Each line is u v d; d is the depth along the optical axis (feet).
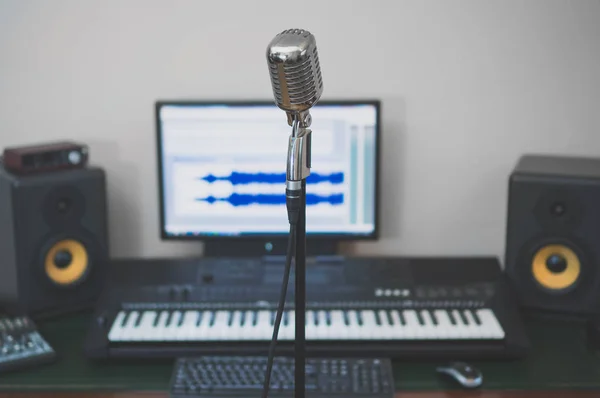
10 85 7.47
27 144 7.59
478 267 7.06
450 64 7.35
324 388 5.88
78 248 6.98
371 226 7.23
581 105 7.40
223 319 6.50
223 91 7.45
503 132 7.48
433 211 7.66
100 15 7.32
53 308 6.95
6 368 6.15
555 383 6.07
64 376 6.17
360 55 7.34
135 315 6.57
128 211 7.73
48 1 7.30
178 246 7.78
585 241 6.62
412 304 6.65
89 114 7.52
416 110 7.45
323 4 7.26
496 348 6.29
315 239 7.25
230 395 5.85
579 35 7.26
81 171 6.86
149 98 7.47
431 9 7.25
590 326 6.59
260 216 7.21
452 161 7.55
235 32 7.33
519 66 7.34
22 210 6.63
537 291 6.81
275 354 6.31
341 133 7.06
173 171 7.13
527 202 6.67
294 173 4.04
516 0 7.22
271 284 6.83
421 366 6.34
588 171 6.73
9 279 6.85
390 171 7.57
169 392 5.88
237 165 7.11
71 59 7.41
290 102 3.93
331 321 6.44
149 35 7.35
